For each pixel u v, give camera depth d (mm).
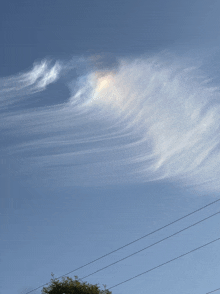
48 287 28984
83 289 28516
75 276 29359
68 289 28438
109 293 28359
